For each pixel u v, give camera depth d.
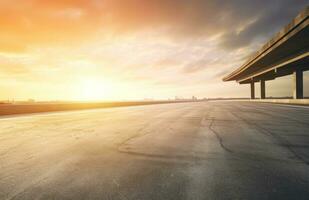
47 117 17.67
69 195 3.05
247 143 6.08
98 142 6.69
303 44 31.72
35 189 3.29
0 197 3.04
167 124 10.88
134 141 6.70
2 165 4.51
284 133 7.52
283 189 3.10
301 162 4.33
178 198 2.88
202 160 4.59
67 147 6.10
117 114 19.72
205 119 12.75
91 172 3.98
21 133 8.89
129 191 3.13
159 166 4.25
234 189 3.12
